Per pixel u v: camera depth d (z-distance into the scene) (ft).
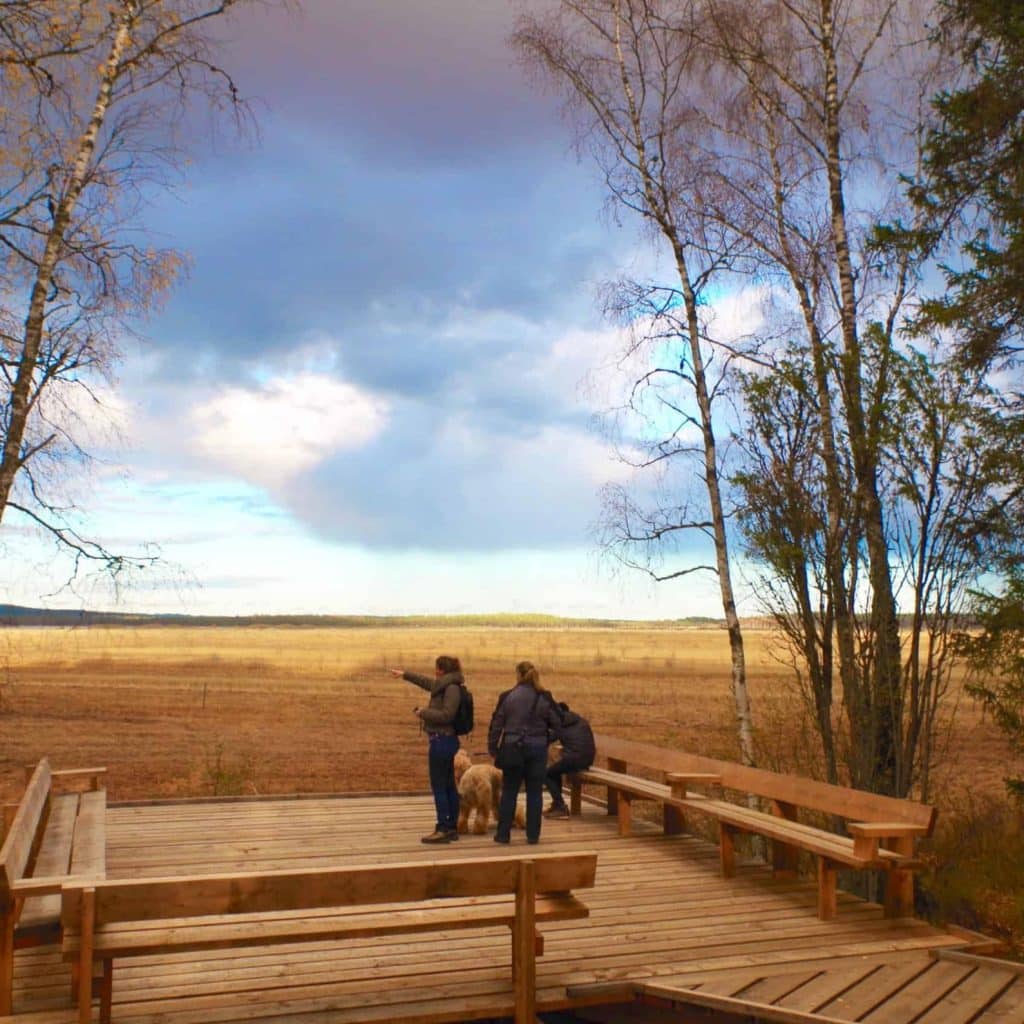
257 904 16.31
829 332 38.86
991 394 32.42
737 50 41.24
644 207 41.60
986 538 30.37
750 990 19.06
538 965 20.25
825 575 32.17
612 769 38.81
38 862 23.95
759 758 38.96
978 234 35.06
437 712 31.63
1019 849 32.48
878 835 23.25
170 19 35.19
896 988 19.36
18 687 105.81
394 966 19.70
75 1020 16.74
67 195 33.24
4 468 31.73
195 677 139.44
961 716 76.79
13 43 33.30
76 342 33.88
